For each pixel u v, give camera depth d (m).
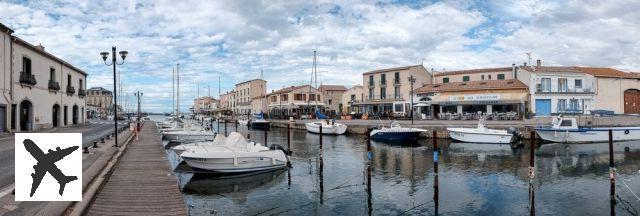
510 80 50.69
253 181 17.86
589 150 28.06
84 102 56.72
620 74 52.94
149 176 14.38
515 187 16.48
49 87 39.84
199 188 16.56
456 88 51.56
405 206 13.88
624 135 32.12
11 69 31.38
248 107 100.94
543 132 32.03
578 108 49.38
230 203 14.30
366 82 65.81
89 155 18.22
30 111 35.69
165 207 10.48
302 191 16.11
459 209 13.48
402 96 60.19
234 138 19.78
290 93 74.62
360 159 24.69
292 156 26.22
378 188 16.45
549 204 14.01
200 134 33.81
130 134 34.31
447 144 32.47
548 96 48.66
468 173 19.50
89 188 11.37
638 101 52.22
